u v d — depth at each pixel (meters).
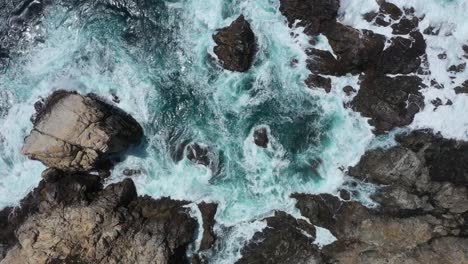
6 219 30.05
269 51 29.88
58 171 28.92
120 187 29.14
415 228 26.95
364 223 27.66
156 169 30.00
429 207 27.61
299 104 29.67
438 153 28.28
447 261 25.91
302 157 29.34
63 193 28.14
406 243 26.73
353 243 27.53
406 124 28.77
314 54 29.45
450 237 26.62
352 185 28.66
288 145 29.45
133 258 27.17
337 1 28.91
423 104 28.78
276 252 28.20
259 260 28.31
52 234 27.27
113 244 27.27
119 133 28.17
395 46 28.75
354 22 29.05
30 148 27.38
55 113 28.02
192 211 29.36
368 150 28.80
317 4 29.05
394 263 26.23
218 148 29.72
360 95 29.20
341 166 29.00
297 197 28.91
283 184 29.19
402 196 27.80
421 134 28.58
